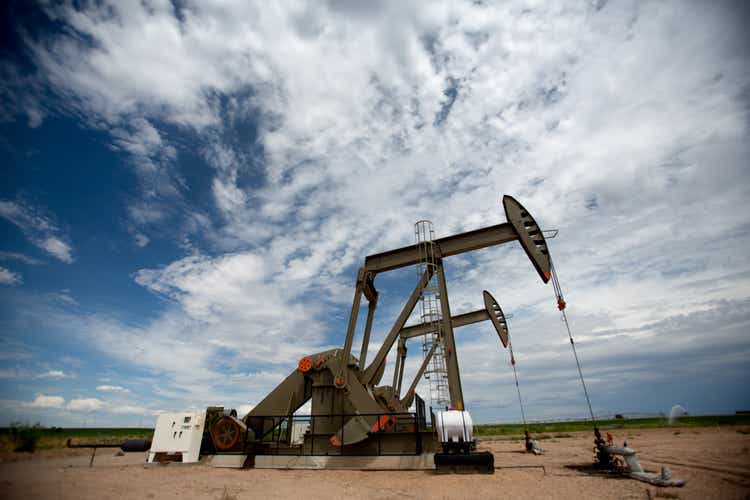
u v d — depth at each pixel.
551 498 7.92
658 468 11.34
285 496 8.51
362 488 9.52
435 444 13.28
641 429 39.31
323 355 16.08
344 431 13.95
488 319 28.28
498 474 11.24
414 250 16.14
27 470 10.64
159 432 14.82
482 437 39.38
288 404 15.90
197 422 15.02
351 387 14.98
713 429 31.36
